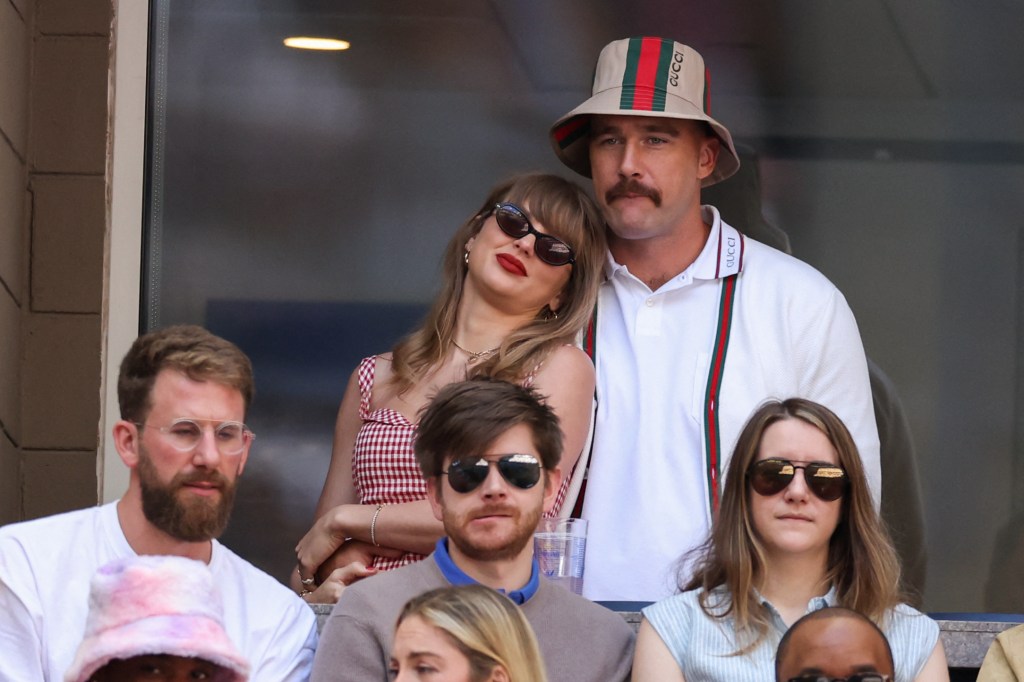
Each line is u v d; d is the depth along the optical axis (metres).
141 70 16.30
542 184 13.83
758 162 17.05
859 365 14.23
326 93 16.97
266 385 16.77
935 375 16.94
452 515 10.69
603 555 13.57
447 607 9.08
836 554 11.22
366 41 17.03
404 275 16.95
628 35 17.09
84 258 15.76
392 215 16.95
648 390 13.88
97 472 15.59
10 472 15.48
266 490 16.69
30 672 10.41
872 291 17.00
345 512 12.98
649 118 14.05
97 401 15.65
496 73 17.06
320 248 16.89
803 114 17.05
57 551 10.70
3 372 15.30
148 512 10.66
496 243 13.65
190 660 8.73
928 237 17.00
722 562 11.16
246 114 16.86
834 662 9.41
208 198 16.73
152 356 10.67
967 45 17.03
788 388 13.90
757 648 10.90
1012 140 16.98
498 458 10.65
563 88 17.09
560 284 13.81
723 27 17.05
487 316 13.80
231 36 16.84
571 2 17.08
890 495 16.83
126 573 8.82
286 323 16.81
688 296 14.20
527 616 10.80
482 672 8.95
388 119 17.02
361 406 14.02
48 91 15.77
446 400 10.84
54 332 15.66
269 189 16.86
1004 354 16.92
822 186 17.03
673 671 11.03
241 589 11.13
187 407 10.57
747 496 11.23
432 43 17.08
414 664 9.00
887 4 17.02
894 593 11.12
